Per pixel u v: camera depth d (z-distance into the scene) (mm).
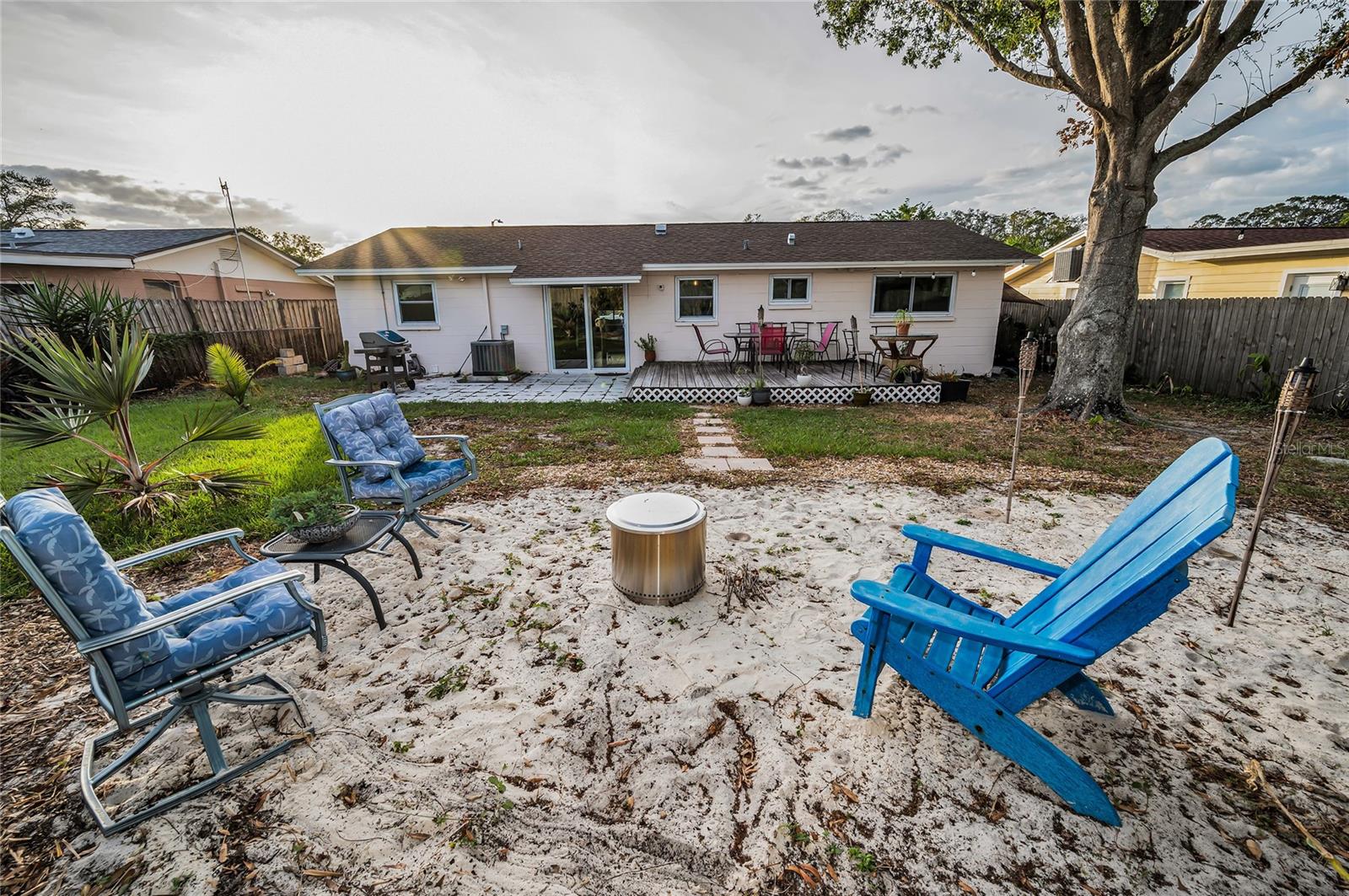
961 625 1685
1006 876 1525
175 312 11664
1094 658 1585
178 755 1993
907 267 12266
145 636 1676
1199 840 1620
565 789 1834
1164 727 2084
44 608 2963
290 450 6113
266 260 17734
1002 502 4551
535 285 12500
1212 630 2719
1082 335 7469
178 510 4215
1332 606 2926
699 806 1764
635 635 2705
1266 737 2027
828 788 1819
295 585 2055
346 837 1668
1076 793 1689
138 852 1624
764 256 12391
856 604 2977
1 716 2193
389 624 2832
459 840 1652
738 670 2426
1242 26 5844
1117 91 6555
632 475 5324
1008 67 7203
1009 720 1761
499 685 2355
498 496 4742
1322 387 7816
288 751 1998
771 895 1485
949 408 9102
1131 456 5859
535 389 11086
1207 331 9352
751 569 3369
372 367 11766
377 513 3143
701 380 10523
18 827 1710
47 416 3922
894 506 4453
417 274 12133
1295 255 11320
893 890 1489
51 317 7898
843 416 8438
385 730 2104
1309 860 1558
